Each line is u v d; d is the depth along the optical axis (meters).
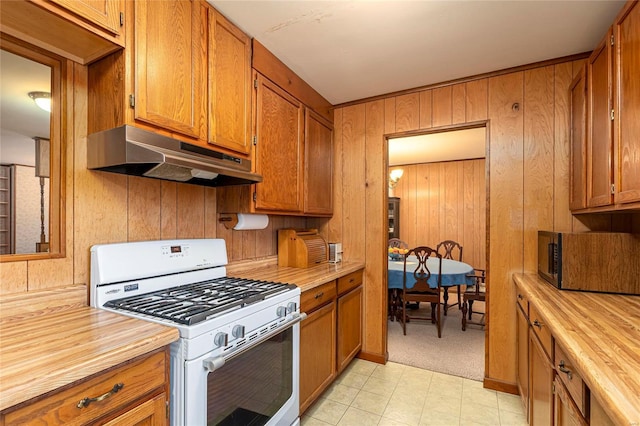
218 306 1.30
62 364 0.82
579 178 1.92
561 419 1.21
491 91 2.37
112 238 1.50
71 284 1.35
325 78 2.45
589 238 1.73
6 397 0.69
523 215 2.27
